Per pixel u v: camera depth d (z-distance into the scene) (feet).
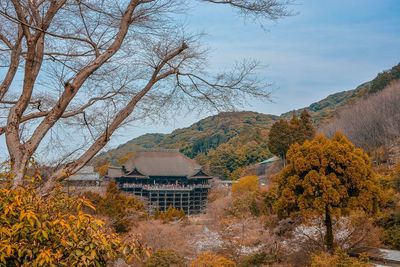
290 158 52.85
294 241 52.60
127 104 15.85
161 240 66.59
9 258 9.55
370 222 55.88
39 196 10.98
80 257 9.85
